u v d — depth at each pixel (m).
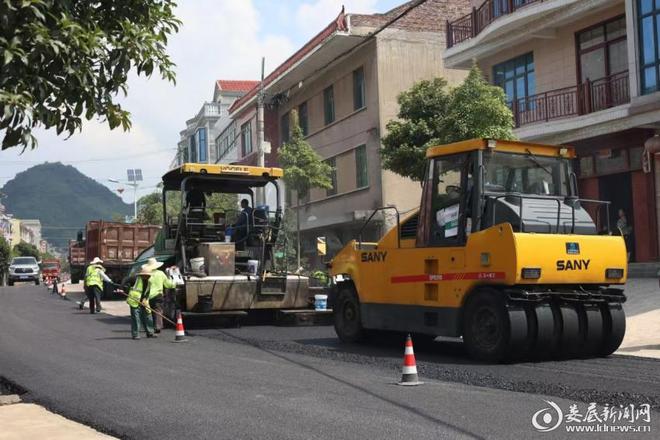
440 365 10.23
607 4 20.69
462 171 11.20
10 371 10.90
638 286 18.17
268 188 19.05
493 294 10.40
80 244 39.84
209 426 7.02
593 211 13.82
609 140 21.59
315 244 36.47
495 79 26.05
